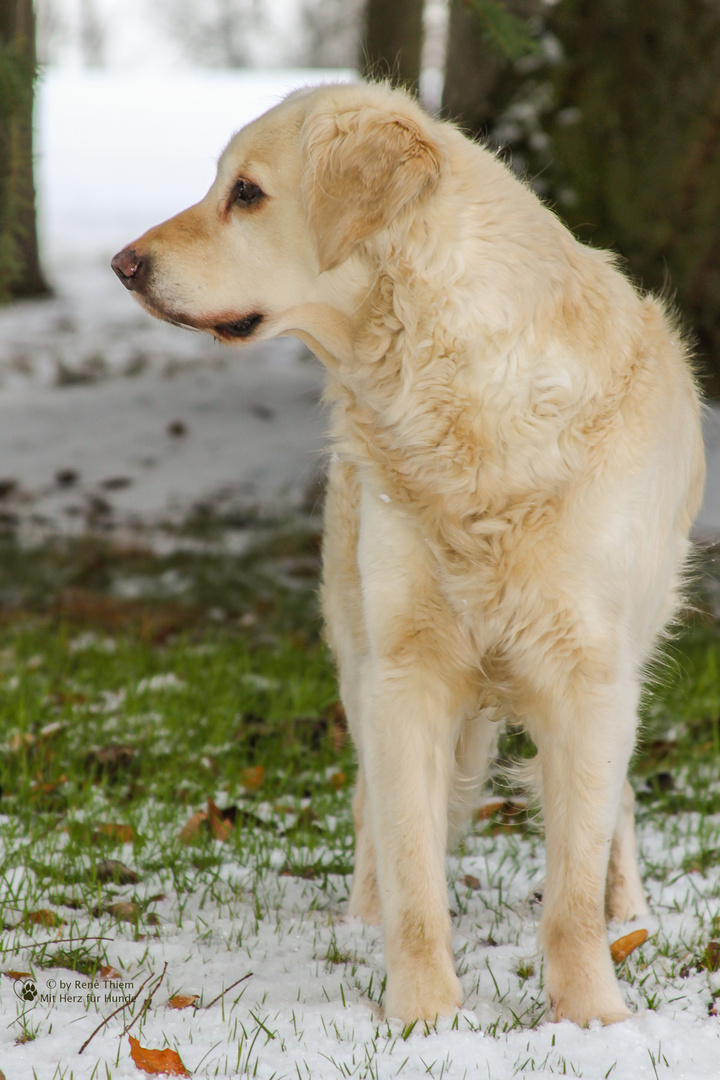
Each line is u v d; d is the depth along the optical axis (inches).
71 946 187.6
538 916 217.3
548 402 177.6
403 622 189.0
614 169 666.2
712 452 638.5
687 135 657.0
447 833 218.2
